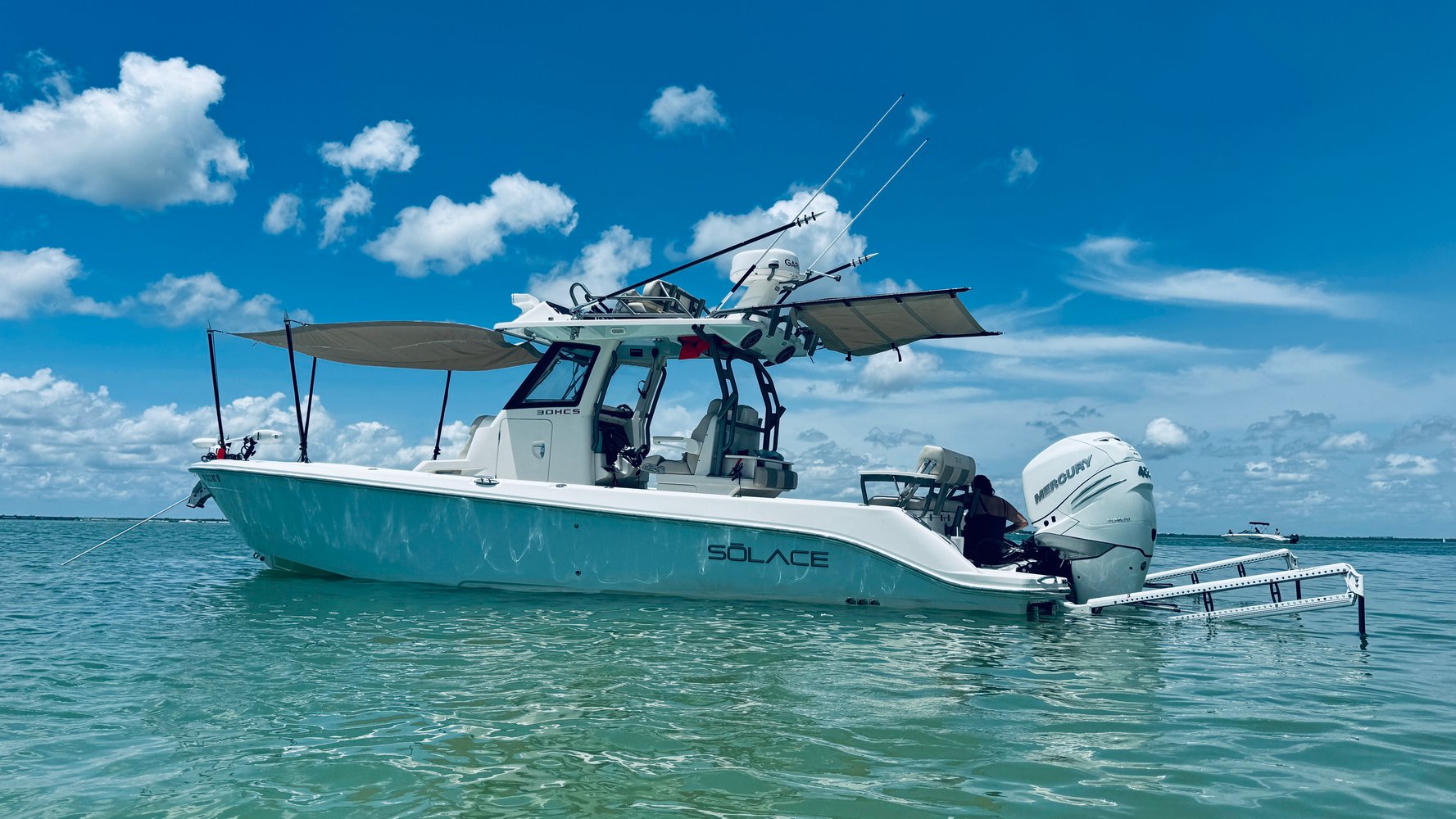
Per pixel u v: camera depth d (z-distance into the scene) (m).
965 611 7.06
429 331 9.08
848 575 7.22
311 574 8.82
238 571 11.56
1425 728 3.66
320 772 2.92
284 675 4.46
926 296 7.16
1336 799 2.76
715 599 7.42
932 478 7.56
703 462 8.37
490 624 6.14
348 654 5.04
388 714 3.67
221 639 5.56
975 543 8.13
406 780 2.85
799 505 7.33
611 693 4.07
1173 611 7.80
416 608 6.91
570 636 5.65
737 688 4.21
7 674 4.52
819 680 4.42
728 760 3.06
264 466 8.58
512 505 7.80
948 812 2.58
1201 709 3.96
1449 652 5.80
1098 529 7.39
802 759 3.09
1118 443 7.59
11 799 2.68
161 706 3.83
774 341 8.59
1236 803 2.71
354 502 8.26
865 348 9.01
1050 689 4.33
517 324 8.67
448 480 7.98
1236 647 5.86
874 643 5.58
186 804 2.64
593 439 8.52
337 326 8.92
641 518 7.54
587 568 7.66
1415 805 2.71
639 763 3.02
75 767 2.99
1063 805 2.66
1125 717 3.78
